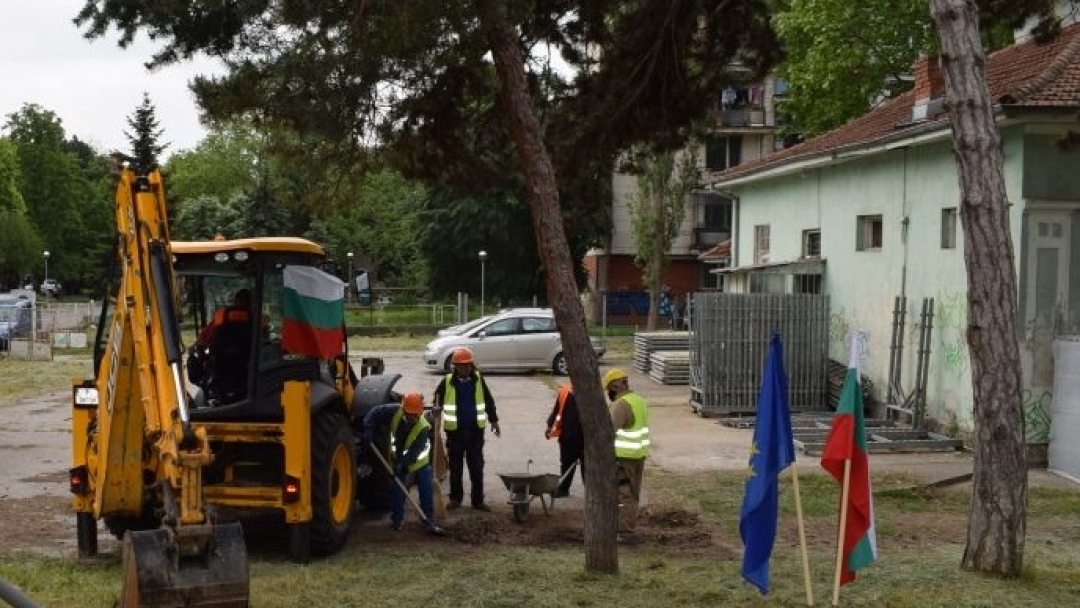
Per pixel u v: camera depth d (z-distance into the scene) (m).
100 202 91.25
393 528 11.27
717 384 20.84
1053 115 15.08
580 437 12.10
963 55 8.80
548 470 15.12
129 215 7.56
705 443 17.53
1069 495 13.44
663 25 11.05
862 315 20.56
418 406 10.95
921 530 11.33
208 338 10.31
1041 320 15.73
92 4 7.86
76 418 9.69
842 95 30.98
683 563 9.49
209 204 63.22
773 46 11.83
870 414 20.09
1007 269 8.77
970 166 8.80
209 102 8.05
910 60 30.14
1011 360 8.74
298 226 57.53
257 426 9.81
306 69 7.75
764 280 24.08
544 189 8.50
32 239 77.56
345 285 10.93
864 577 8.80
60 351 37.75
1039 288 15.76
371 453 11.38
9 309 38.81
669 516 11.60
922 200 18.47
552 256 8.50
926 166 18.33
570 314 8.54
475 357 29.05
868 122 23.25
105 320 9.64
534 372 30.11
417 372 29.67
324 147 9.30
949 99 8.89
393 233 62.31
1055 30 12.20
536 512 12.12
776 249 25.25
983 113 8.80
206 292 10.47
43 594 8.16
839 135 23.45
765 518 7.86
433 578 8.87
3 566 9.17
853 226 21.05
